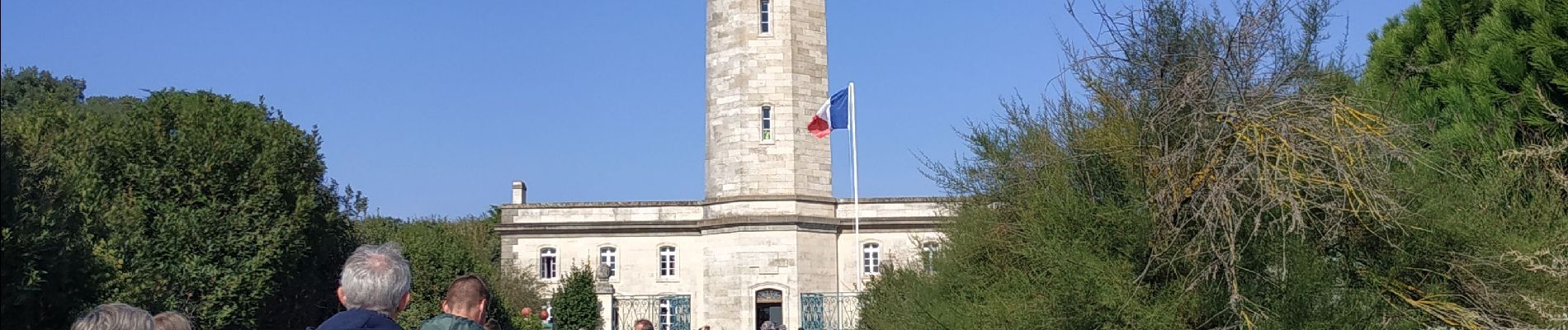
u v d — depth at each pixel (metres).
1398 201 14.12
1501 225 15.39
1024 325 16.31
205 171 30.20
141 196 29.64
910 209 52.22
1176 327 14.88
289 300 33.50
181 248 28.94
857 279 43.22
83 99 73.19
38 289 17.14
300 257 32.56
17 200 16.69
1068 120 17.16
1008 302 17.30
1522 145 17.66
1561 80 17.25
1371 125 14.48
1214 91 13.83
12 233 16.44
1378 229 14.62
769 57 50.34
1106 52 15.33
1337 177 13.74
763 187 49.97
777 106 50.19
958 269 21.16
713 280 51.09
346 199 36.72
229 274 29.14
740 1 50.91
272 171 31.02
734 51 50.78
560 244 53.81
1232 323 14.68
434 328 7.35
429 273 39.16
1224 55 14.52
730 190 50.53
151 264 27.83
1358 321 14.66
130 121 31.00
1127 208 15.67
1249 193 14.02
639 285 53.12
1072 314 15.72
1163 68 14.86
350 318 6.85
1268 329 14.23
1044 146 17.44
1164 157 14.33
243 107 32.56
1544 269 14.19
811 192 50.53
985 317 18.16
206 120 31.19
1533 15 18.06
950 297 21.27
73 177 25.30
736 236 50.22
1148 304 15.20
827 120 45.38
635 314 50.22
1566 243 14.94
